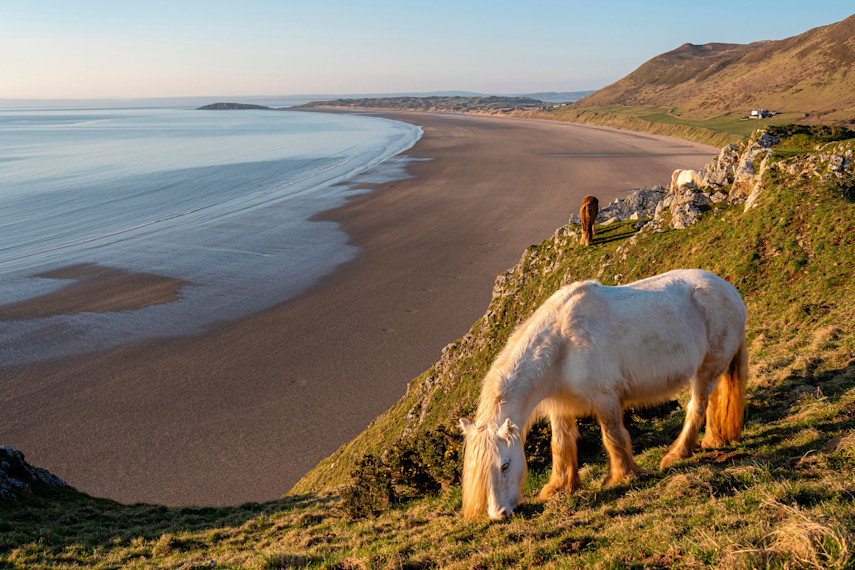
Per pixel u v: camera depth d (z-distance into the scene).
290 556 8.68
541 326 7.28
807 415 8.55
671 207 25.36
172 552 11.94
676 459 7.97
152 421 27.41
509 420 6.22
